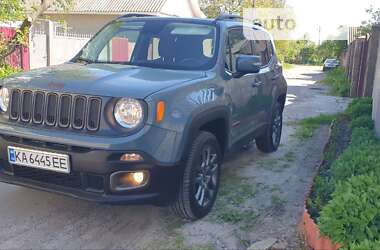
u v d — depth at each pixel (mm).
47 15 18344
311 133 8570
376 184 3646
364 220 3107
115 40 5074
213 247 3689
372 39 12609
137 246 3672
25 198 4516
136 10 25531
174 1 27641
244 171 5863
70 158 3479
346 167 4359
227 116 4570
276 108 6590
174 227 4031
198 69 4484
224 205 4590
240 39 5367
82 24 26562
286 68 41594
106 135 3439
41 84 3717
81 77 3807
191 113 3783
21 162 3688
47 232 3836
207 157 4207
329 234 3158
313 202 4055
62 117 3592
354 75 15594
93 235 3830
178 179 3713
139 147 3412
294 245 3699
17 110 3807
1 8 11781
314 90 19250
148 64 4613
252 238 3879
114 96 3455
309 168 6148
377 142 5734
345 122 8961
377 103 7078
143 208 4430
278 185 5336
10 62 13875
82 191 3539
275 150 7051
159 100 3521
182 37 4844
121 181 3494
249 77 5305
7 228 3865
